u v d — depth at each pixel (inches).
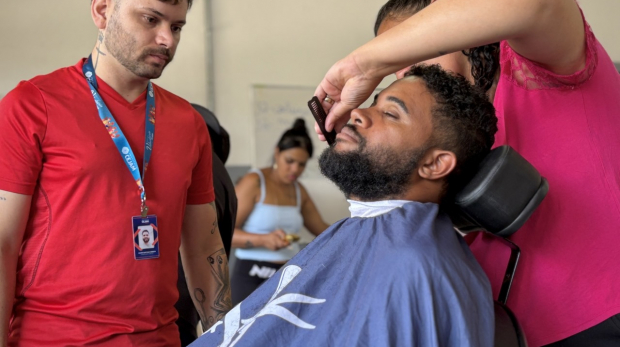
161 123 58.2
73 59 166.2
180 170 58.2
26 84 53.4
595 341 45.9
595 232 45.9
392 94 48.4
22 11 162.1
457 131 47.2
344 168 48.0
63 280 53.5
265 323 44.6
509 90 50.2
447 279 40.9
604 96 46.1
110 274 54.0
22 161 51.4
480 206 45.0
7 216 51.3
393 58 43.7
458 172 48.3
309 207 148.3
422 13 42.0
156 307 56.9
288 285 46.1
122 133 55.1
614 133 45.8
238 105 179.6
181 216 59.3
